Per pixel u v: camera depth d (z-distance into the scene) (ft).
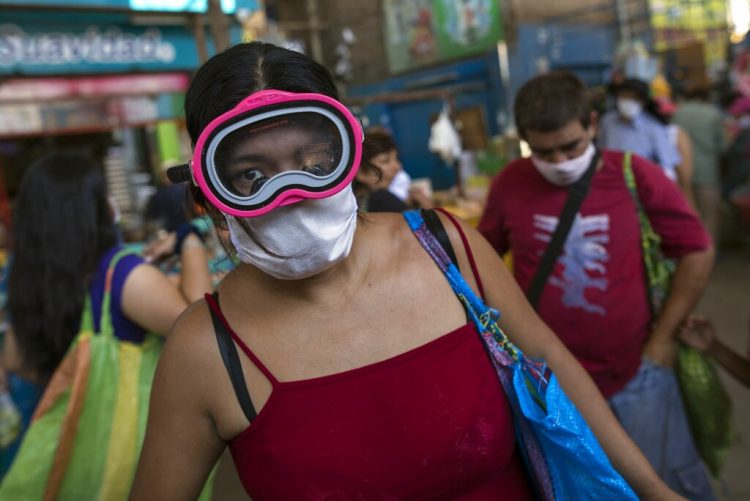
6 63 16.10
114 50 17.40
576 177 6.77
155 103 18.90
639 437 6.82
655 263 6.92
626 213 6.74
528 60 31.19
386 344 3.37
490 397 3.50
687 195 14.61
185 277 6.63
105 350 5.95
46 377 6.50
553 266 6.88
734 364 6.94
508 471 3.75
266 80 3.06
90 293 6.12
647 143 13.29
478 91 32.50
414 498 3.34
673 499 4.02
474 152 24.68
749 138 21.97
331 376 3.27
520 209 7.16
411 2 34.96
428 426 3.31
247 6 17.33
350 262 3.42
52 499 5.77
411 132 36.42
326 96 2.94
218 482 10.82
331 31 40.68
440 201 16.56
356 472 3.25
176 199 8.20
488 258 3.82
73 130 17.81
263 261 3.06
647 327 6.97
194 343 3.38
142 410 5.98
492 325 3.60
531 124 6.49
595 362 6.83
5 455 7.92
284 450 3.25
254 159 2.91
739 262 20.72
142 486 3.56
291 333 3.34
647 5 35.50
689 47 30.50
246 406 3.29
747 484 9.09
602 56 34.42
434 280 3.55
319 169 2.94
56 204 6.15
